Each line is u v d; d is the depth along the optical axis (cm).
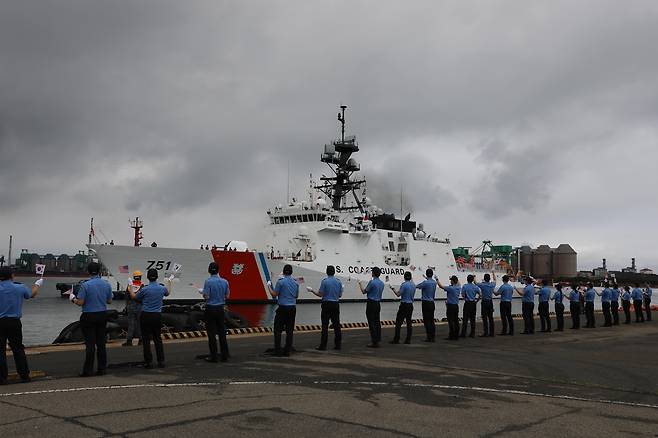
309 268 4406
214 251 3919
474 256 6969
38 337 2534
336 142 5347
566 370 1200
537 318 3203
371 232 4875
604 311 2691
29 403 779
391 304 4950
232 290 4009
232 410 751
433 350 1532
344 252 4684
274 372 1085
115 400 803
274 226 4772
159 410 744
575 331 2339
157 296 1130
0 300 941
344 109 5388
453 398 865
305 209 4719
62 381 964
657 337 2047
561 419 742
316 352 1434
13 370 1087
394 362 1261
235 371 1091
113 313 1883
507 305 2112
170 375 1036
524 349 1600
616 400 886
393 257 5181
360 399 840
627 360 1380
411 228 5494
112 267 3700
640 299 3006
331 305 1488
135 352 1398
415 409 781
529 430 682
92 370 1028
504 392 926
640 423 730
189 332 1820
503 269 7188
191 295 3853
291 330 1359
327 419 713
